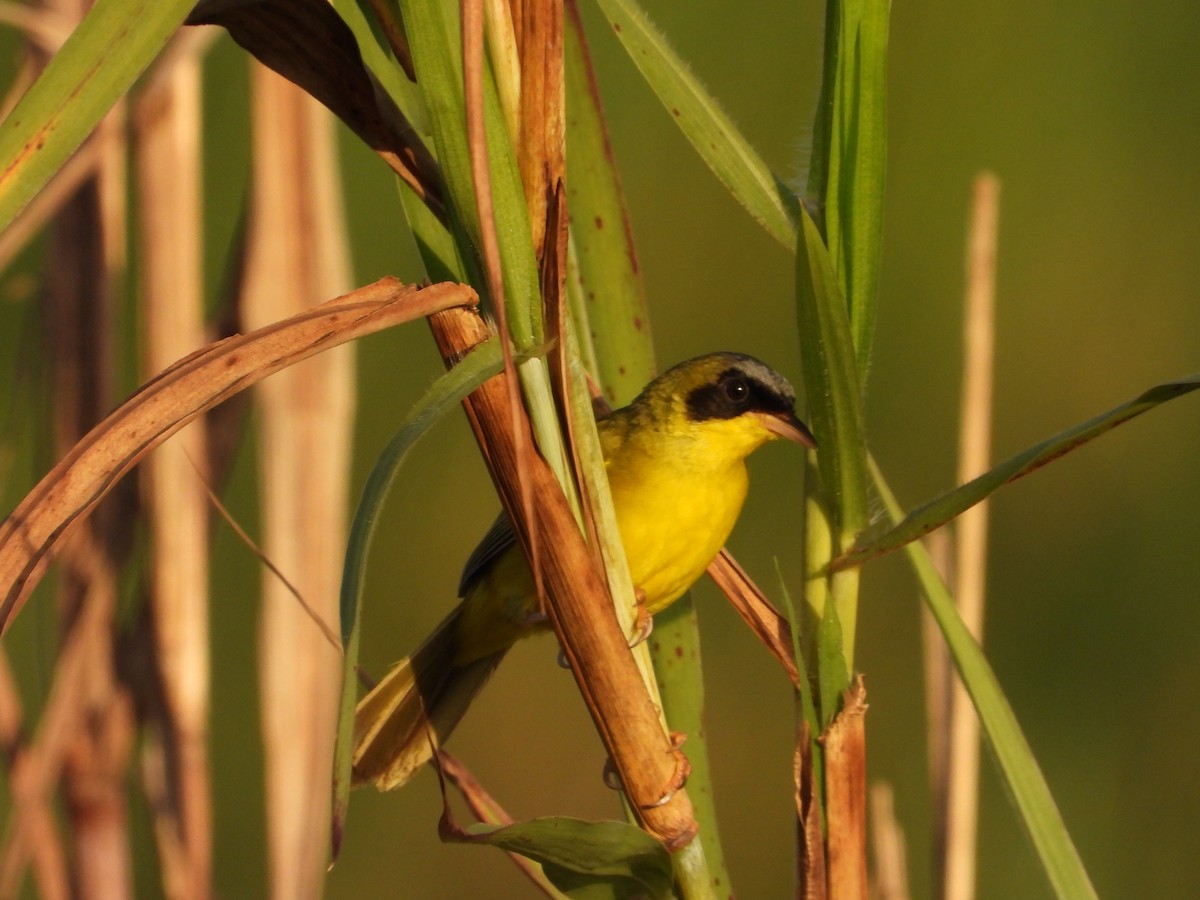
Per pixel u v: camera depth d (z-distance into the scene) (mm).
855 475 5754
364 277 15945
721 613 16297
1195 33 17719
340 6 5633
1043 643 16172
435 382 4629
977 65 17891
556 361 5125
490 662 9805
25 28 8789
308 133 9703
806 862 5645
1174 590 16109
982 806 14641
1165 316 17094
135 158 9625
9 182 4336
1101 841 14797
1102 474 16625
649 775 5215
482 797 7254
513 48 5000
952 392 16938
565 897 5461
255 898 15492
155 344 9602
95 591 9352
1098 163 17562
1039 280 17453
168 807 9648
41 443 9578
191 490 9633
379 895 15391
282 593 9703
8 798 13125
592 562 5137
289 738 9617
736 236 17297
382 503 4352
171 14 4500
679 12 17391
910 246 17406
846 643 5859
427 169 5480
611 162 7109
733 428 9727
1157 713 15461
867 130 5656
